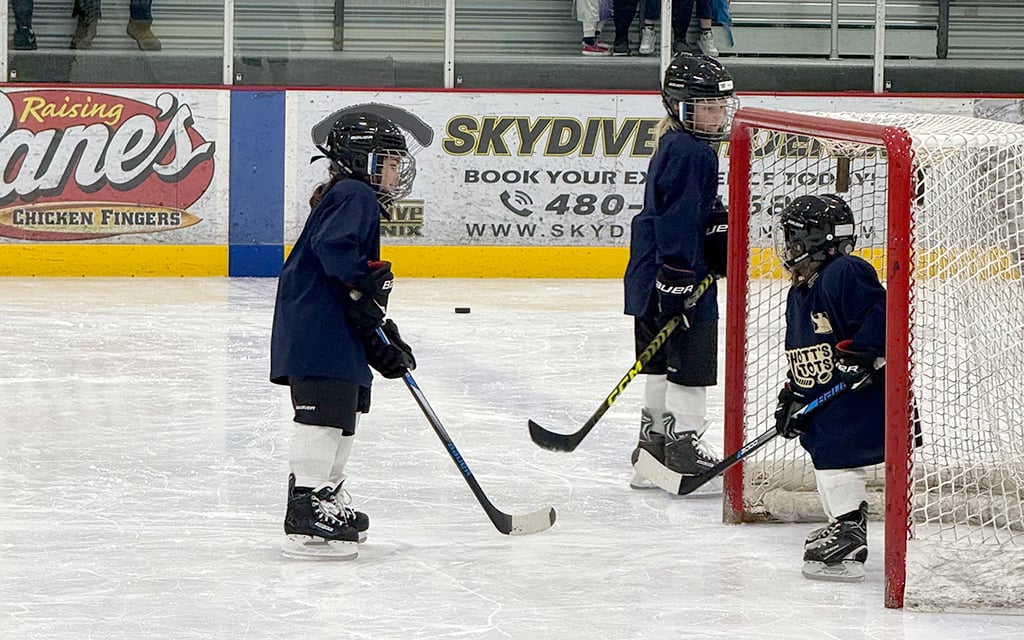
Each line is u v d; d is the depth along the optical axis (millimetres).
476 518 7879
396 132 6988
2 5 18562
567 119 19438
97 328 14508
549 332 14789
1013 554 6281
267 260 19125
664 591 6527
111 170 18703
